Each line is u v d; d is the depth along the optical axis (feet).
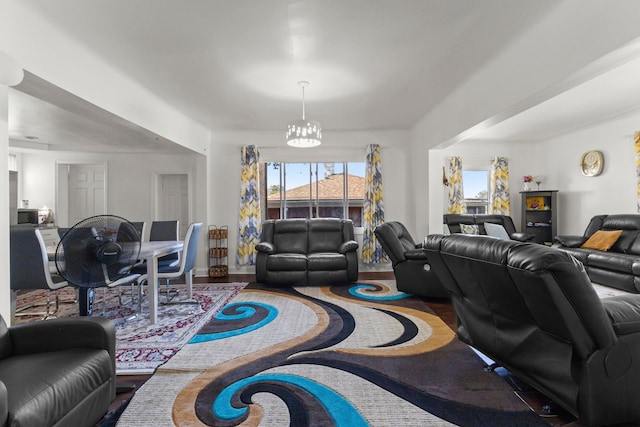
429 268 12.06
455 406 5.62
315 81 10.73
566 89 7.38
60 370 4.29
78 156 18.89
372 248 17.80
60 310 11.47
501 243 5.13
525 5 6.71
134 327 9.57
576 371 4.78
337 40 8.11
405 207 18.28
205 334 8.97
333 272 14.78
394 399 5.83
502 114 9.31
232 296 12.95
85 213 19.54
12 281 9.10
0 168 5.99
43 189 18.78
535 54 7.55
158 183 19.40
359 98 12.47
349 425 5.14
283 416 5.37
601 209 16.87
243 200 17.66
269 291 13.71
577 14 6.33
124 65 9.40
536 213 20.06
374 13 6.97
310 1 6.55
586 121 16.61
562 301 4.35
